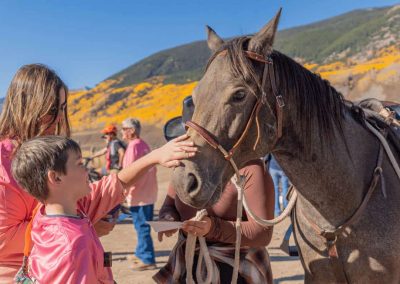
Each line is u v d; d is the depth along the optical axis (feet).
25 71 6.59
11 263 6.31
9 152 6.32
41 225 5.82
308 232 8.43
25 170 5.84
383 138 8.68
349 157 8.02
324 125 7.75
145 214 18.57
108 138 25.29
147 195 18.53
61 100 6.68
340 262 8.04
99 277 6.09
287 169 8.05
